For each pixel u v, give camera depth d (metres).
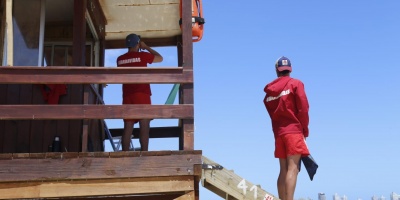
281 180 6.41
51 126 7.17
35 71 6.22
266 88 6.59
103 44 9.58
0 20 7.60
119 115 6.20
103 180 6.00
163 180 6.06
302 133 6.34
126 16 9.59
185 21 6.58
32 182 5.93
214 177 6.25
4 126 7.07
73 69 6.27
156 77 6.36
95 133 8.31
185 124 6.25
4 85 7.12
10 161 5.91
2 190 5.88
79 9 7.58
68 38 9.27
